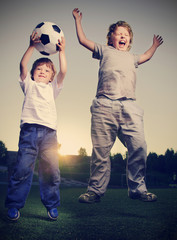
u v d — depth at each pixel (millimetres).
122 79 2359
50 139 1742
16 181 1597
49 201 1625
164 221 1567
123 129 2297
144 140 2283
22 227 1389
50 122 1760
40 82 1942
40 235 1264
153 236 1296
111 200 2291
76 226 1438
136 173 2250
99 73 2455
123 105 2297
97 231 1350
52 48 2193
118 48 2584
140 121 2324
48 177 1671
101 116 2293
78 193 3023
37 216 1669
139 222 1537
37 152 1700
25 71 1873
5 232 1285
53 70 2059
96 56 2535
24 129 1714
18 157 1644
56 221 1547
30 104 1787
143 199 2205
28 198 2490
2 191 3131
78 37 2492
